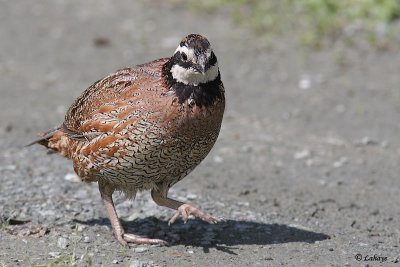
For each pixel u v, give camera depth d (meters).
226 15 22.69
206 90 8.12
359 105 16.11
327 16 20.89
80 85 17.41
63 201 10.16
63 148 9.25
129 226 9.53
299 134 14.54
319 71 18.47
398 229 9.88
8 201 9.93
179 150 8.21
